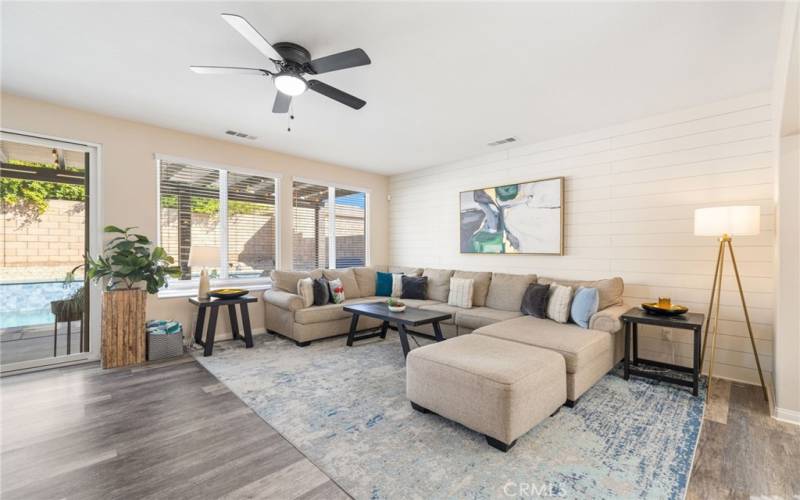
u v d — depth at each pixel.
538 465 1.88
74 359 3.43
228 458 1.93
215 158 4.32
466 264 5.13
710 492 1.68
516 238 4.50
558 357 2.45
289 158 5.02
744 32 2.16
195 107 3.36
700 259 3.25
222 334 4.34
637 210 3.59
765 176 2.95
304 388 2.87
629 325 3.07
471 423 2.12
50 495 1.64
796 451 2.01
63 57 2.50
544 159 4.29
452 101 3.20
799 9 1.50
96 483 1.72
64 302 3.45
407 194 5.99
